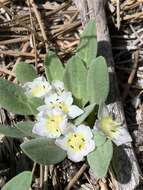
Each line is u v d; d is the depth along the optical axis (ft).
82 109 0.52
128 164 0.50
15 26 0.61
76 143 0.48
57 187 0.51
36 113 0.53
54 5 0.62
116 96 0.54
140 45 0.59
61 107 0.50
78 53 0.54
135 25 0.61
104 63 0.49
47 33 0.61
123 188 0.49
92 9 0.58
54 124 0.49
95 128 0.47
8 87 0.52
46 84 0.52
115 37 0.60
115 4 0.61
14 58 0.59
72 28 0.61
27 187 0.45
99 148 0.47
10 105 0.52
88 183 0.52
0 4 0.61
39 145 0.47
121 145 0.50
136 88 0.57
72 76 0.52
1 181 0.52
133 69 0.57
